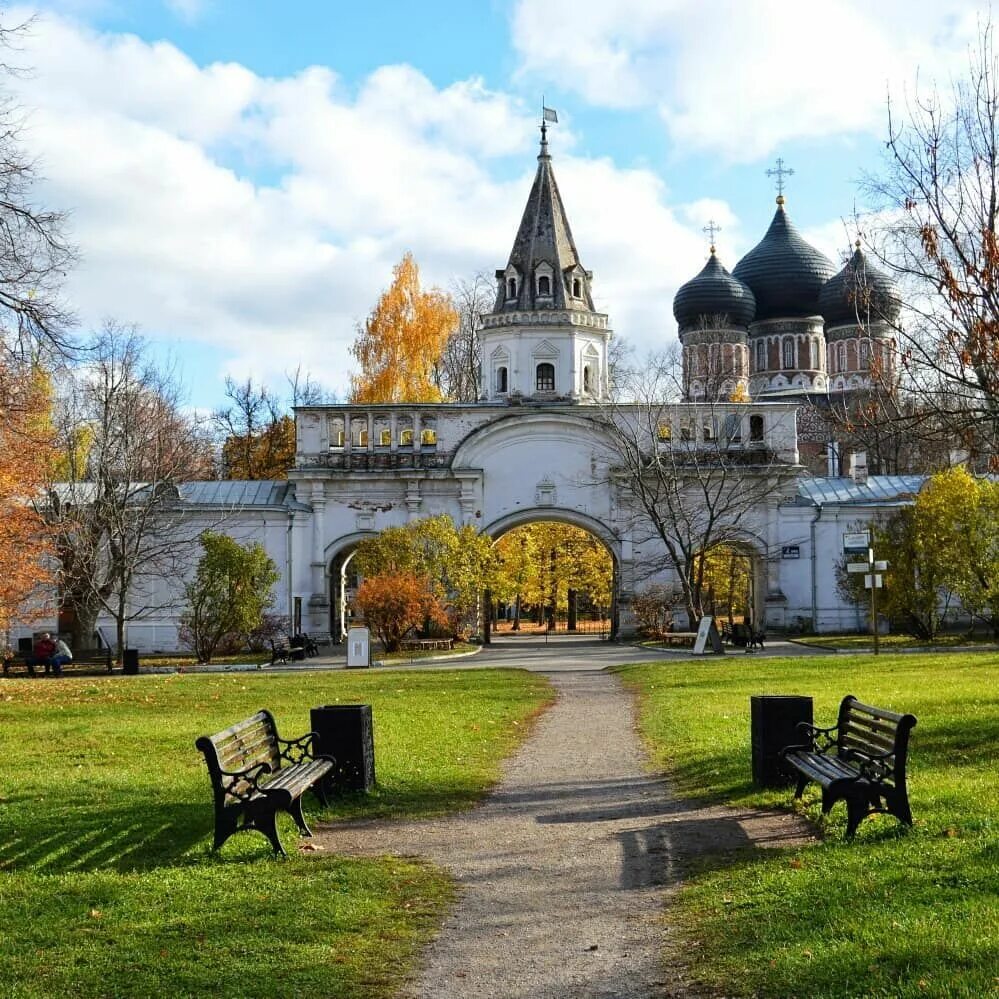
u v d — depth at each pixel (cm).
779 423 6075
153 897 1098
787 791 1541
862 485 6222
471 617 5903
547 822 1455
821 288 8938
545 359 6369
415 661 4778
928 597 5109
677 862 1227
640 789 1666
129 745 2064
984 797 1363
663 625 5928
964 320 1953
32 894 1109
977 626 5812
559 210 6581
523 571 7344
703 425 6222
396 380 7094
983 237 1931
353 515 6112
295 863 1240
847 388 8394
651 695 2936
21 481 3553
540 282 6425
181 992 862
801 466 6019
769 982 837
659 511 5947
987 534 5028
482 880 1185
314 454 6159
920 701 2330
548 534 7750
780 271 9050
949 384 2345
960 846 1132
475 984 891
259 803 1284
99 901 1088
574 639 6556
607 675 3762
